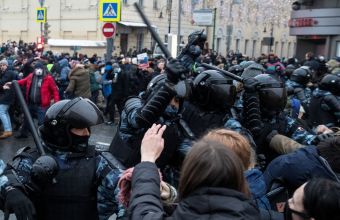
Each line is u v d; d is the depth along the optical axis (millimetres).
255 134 3514
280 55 46406
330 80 5469
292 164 2691
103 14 12172
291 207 1872
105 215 2389
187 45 3219
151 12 29016
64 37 30594
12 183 2209
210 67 3770
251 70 4496
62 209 2297
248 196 1741
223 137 2201
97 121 2416
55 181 2293
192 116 3348
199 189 1678
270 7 41031
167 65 2838
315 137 3650
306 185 1839
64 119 2330
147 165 1966
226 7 36469
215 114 3404
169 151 2840
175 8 30781
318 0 20406
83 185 2322
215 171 1664
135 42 28969
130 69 10727
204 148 1722
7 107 8891
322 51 21734
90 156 2416
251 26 41219
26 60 12125
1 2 35594
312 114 5652
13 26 34750
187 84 3033
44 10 22719
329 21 19781
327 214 1742
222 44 36531
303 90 6305
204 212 1626
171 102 2893
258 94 3748
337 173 2637
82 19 29344
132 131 2889
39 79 8508
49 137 2387
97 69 12297
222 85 3357
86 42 27031
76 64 11281
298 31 21531
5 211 2145
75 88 10641
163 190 2041
